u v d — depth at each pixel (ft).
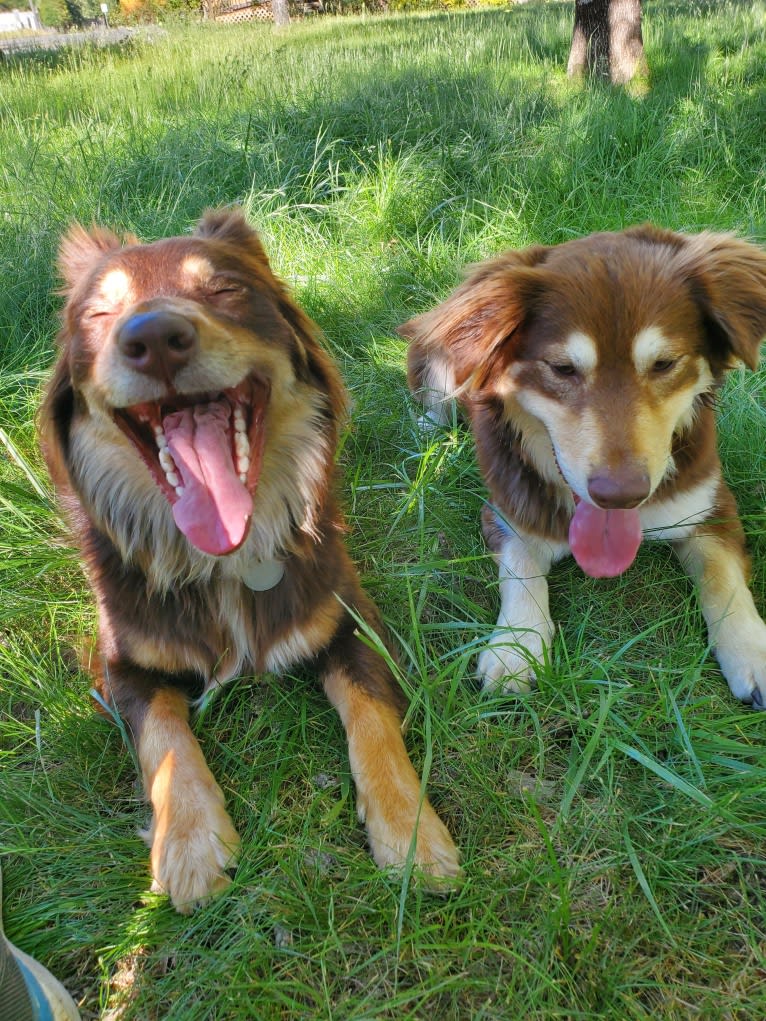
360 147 4.66
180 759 1.65
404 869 1.48
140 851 1.64
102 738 1.86
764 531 2.15
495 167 4.32
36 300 3.27
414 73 5.94
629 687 1.78
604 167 4.19
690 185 4.07
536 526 2.15
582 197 4.01
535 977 1.40
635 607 2.12
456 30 9.65
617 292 1.83
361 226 3.95
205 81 6.73
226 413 1.82
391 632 2.05
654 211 3.83
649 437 1.77
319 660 1.93
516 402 2.08
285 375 1.85
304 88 5.77
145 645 1.81
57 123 6.01
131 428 1.76
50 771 1.82
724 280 1.90
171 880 1.52
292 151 4.57
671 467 2.04
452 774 1.75
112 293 1.77
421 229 3.95
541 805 1.68
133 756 1.77
